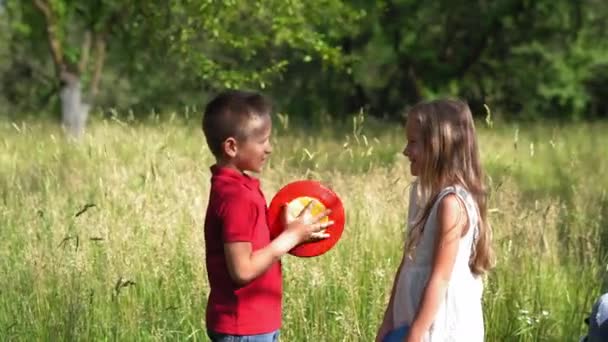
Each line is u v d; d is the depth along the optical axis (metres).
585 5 45.50
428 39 45.38
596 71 50.22
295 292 9.55
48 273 9.66
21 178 13.80
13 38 45.16
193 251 10.09
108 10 27.08
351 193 12.48
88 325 9.19
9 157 15.11
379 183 12.70
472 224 6.00
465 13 44.75
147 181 12.11
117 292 8.70
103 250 10.27
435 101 6.15
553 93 47.50
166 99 40.91
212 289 6.29
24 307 9.34
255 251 6.12
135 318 9.38
